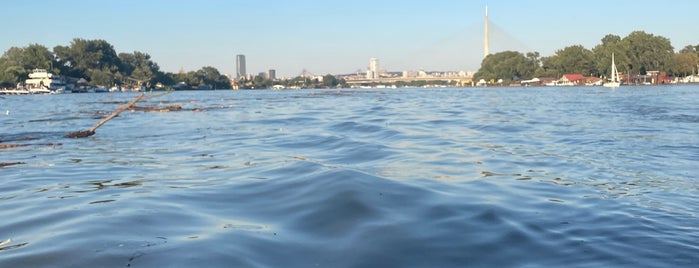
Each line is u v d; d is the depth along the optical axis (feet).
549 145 53.72
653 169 38.68
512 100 188.75
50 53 505.66
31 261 19.33
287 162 41.63
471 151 48.75
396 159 43.39
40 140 70.85
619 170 38.29
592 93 259.80
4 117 131.75
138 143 63.93
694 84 453.17
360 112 120.16
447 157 44.62
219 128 83.66
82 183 36.17
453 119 93.04
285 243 21.16
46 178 38.91
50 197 31.12
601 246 20.72
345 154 47.29
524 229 22.86
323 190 29.17
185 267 18.58
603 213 25.53
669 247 20.56
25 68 473.67
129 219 24.59
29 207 28.37
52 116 134.10
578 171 37.91
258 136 68.18
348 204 26.17
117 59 565.53
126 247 20.57
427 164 40.63
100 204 28.27
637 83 468.75
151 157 50.26
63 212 26.66
